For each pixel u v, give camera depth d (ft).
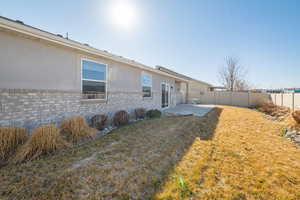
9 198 6.07
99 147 11.93
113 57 20.07
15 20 11.32
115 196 6.36
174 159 9.87
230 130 17.71
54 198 6.12
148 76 31.60
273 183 7.36
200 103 64.18
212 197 6.36
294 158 10.16
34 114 12.89
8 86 11.39
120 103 23.22
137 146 12.24
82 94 17.46
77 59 16.79
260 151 11.36
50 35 12.85
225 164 9.20
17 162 8.93
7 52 11.35
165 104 41.16
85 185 7.02
